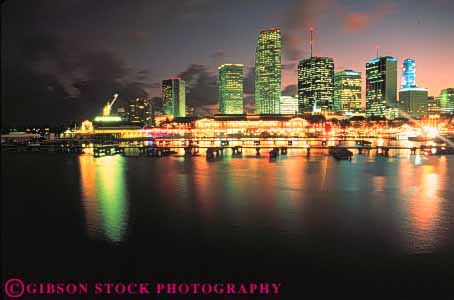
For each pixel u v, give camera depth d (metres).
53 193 62.56
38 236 39.31
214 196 58.53
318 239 37.50
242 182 72.31
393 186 67.31
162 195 59.69
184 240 37.62
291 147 144.75
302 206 51.38
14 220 45.56
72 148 164.00
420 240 37.03
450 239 37.28
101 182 73.69
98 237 38.84
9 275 30.05
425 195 58.97
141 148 147.62
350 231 39.97
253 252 34.38
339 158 117.56
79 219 45.66
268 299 26.48
